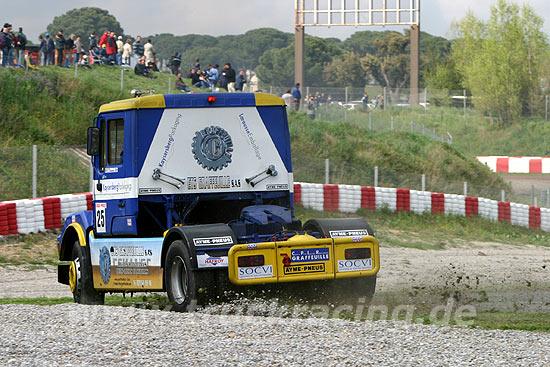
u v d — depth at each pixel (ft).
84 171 164.35
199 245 63.67
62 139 195.62
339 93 326.24
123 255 72.64
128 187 72.08
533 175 347.36
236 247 63.46
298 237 66.59
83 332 52.42
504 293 83.82
